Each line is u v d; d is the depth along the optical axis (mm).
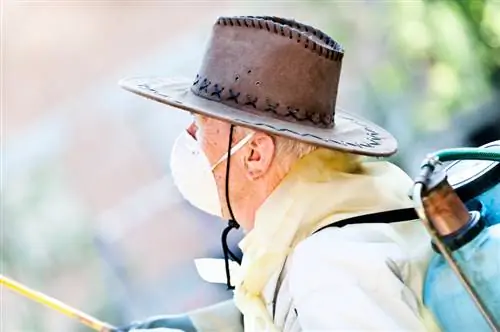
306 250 3416
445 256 3070
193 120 4000
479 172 3617
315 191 3617
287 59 3623
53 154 9727
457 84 10000
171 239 9273
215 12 10266
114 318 9023
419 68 10164
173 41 10203
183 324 4785
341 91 10000
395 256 3381
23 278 9172
